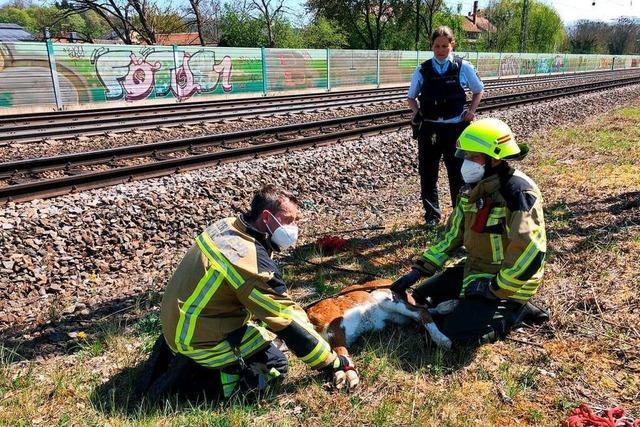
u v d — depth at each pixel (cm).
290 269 521
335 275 506
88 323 441
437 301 420
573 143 1123
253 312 302
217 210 718
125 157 914
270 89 2431
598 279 453
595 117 1641
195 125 1324
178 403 321
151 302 475
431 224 637
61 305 474
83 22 4812
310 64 2589
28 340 413
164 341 338
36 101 1709
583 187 754
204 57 2155
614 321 390
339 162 955
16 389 341
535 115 1577
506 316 372
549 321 395
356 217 714
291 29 4103
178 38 5594
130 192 707
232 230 309
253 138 1109
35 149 1040
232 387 321
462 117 583
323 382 336
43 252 559
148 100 2009
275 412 312
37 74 1700
